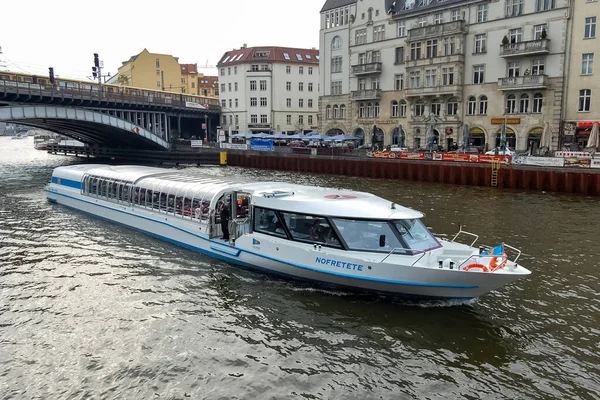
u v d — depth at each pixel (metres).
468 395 8.39
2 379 8.84
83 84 52.34
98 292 12.93
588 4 39.59
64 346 10.02
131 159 63.34
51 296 12.66
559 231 19.97
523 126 44.16
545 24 42.12
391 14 53.88
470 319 11.20
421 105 52.00
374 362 9.41
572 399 8.27
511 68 44.72
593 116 40.22
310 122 83.62
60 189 25.67
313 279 13.04
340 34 60.22
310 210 13.05
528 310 11.73
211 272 14.41
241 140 71.44
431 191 32.50
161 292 12.92
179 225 17.05
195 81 114.25
